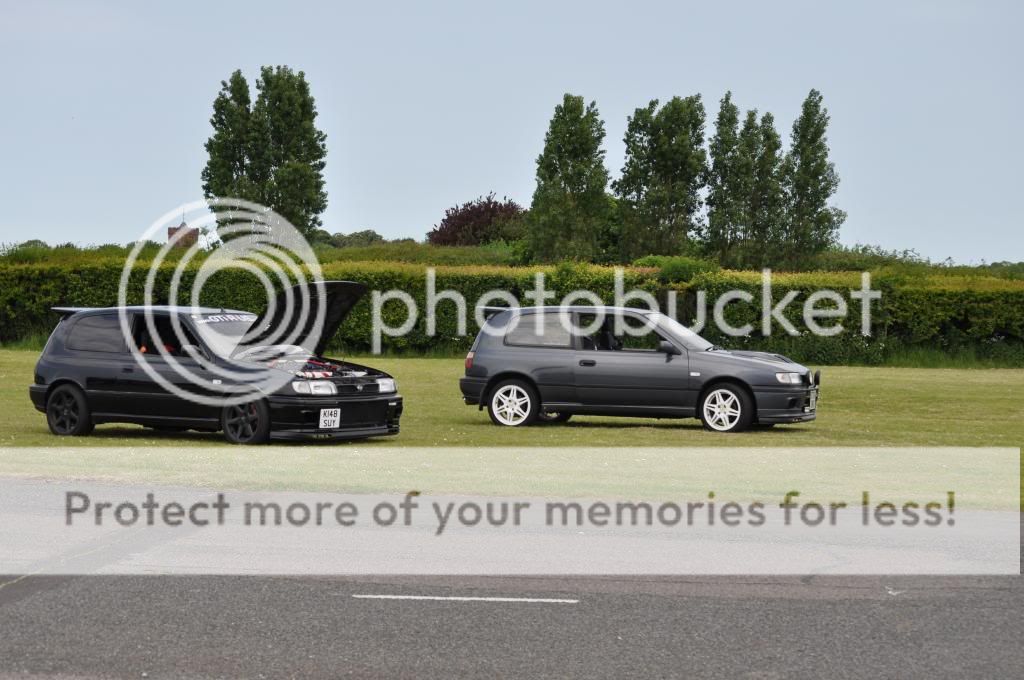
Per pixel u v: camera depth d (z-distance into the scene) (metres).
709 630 6.30
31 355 29.75
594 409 16.72
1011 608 6.77
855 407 20.20
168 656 5.82
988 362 30.47
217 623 6.40
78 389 14.91
